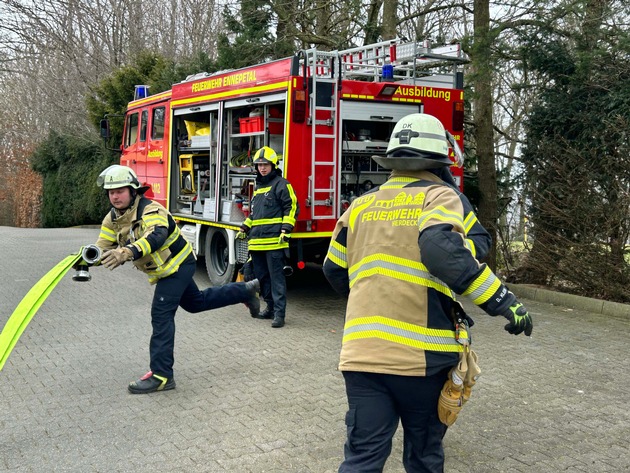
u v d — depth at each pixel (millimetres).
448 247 2566
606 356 6117
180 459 4012
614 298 8148
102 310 8008
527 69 9203
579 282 8430
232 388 5258
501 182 10609
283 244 7074
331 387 5262
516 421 4582
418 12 13016
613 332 6996
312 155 7664
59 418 4668
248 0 14203
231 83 8750
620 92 8055
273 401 4965
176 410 4801
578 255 8352
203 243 9914
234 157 9055
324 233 7777
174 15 24719
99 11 26016
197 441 4266
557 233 8781
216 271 9500
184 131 10516
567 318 7648
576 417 4660
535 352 6227
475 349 6316
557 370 5699
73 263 4457
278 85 7770
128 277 10281
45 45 26734
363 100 7922
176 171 10625
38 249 13875
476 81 9609
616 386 5305
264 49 14570
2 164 32469
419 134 2914
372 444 2799
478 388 5238
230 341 6641
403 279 2773
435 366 2729
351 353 2812
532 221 9023
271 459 4000
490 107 10312
